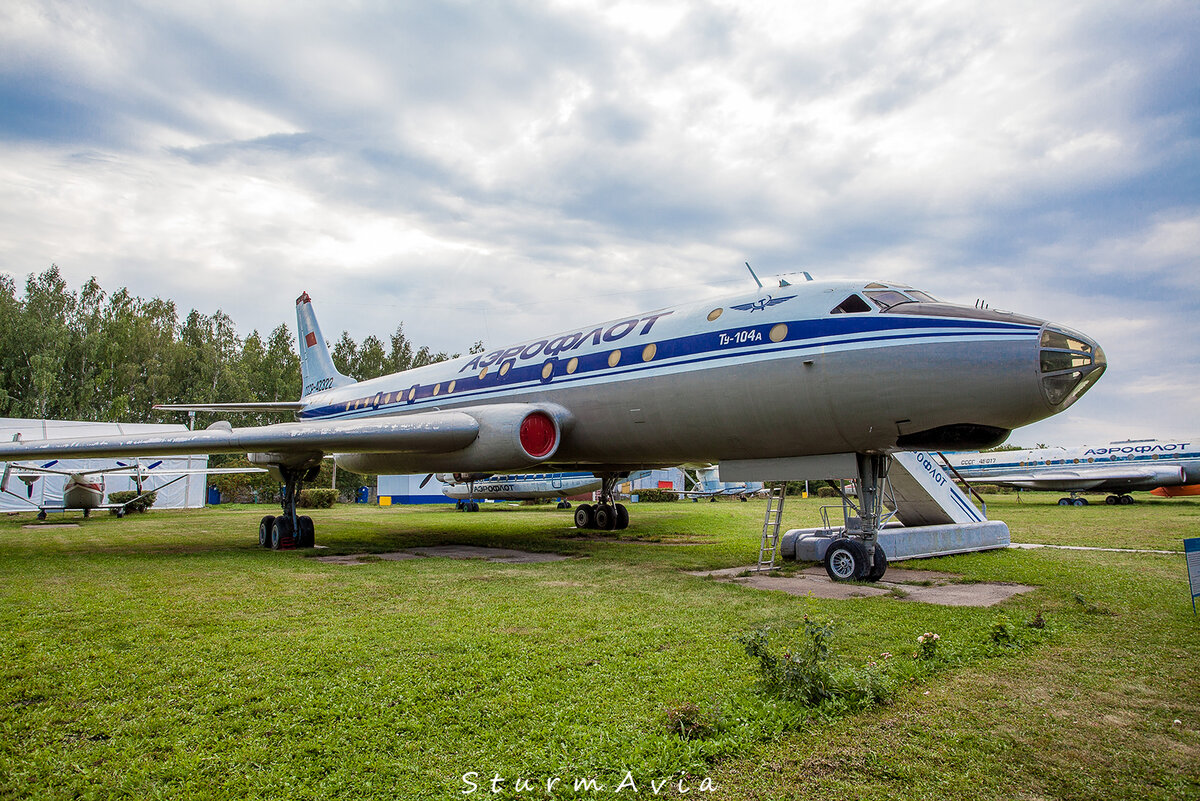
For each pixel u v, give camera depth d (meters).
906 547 9.53
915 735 3.35
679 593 7.07
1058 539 12.98
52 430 25.28
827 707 3.60
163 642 4.99
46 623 5.61
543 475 27.80
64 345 41.12
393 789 2.80
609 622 5.62
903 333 7.29
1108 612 6.16
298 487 12.30
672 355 9.16
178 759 3.07
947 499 11.98
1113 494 31.30
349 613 6.05
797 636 5.14
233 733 3.37
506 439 10.29
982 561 9.66
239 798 2.74
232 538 14.16
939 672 4.33
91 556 10.55
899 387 7.23
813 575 8.54
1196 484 28.62
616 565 9.48
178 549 11.80
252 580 7.97
